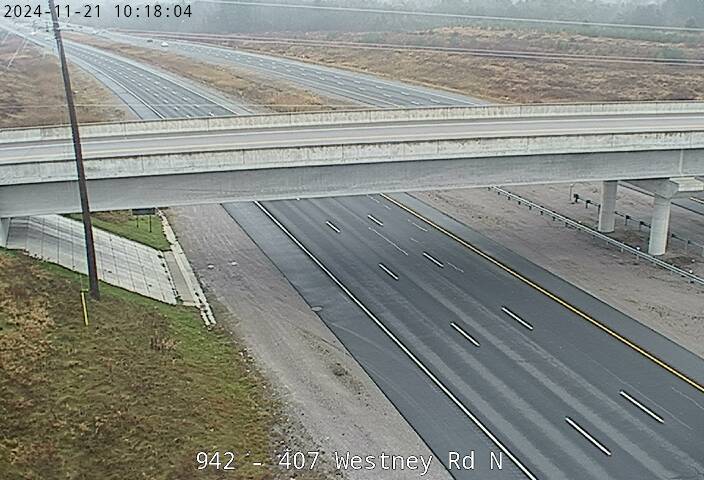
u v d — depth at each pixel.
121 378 25.61
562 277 38.44
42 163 32.47
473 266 39.97
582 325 32.97
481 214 48.91
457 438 24.84
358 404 26.77
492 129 40.69
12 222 35.50
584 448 24.28
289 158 34.66
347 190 36.47
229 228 46.00
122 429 23.14
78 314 28.75
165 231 44.69
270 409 26.16
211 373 28.05
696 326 32.81
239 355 29.95
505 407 26.64
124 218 44.03
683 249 42.84
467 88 89.19
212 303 35.03
